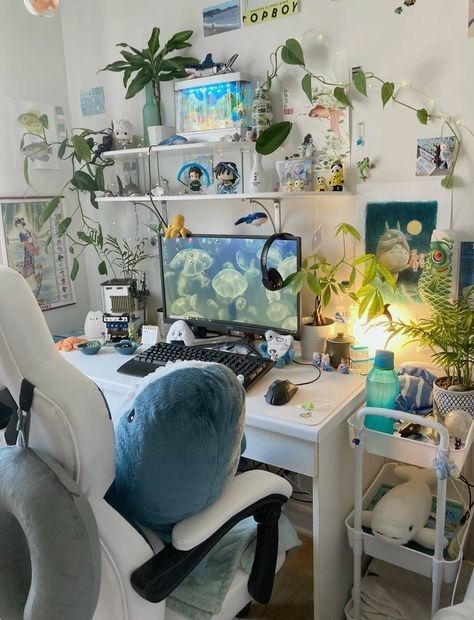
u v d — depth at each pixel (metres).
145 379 1.12
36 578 0.84
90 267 2.41
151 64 1.89
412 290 1.62
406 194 1.58
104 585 0.97
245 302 1.75
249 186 1.77
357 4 1.56
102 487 0.92
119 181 2.08
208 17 1.83
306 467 1.28
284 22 1.69
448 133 1.49
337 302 1.76
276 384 1.39
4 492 0.86
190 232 1.89
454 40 1.44
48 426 0.87
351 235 1.69
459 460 1.23
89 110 2.23
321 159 1.70
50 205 2.03
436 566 1.27
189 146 1.73
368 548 1.41
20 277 0.92
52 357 0.92
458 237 1.52
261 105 1.70
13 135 2.07
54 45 2.19
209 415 0.98
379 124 1.59
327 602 1.44
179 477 0.97
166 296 1.95
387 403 1.36
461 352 1.34
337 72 1.63
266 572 1.19
